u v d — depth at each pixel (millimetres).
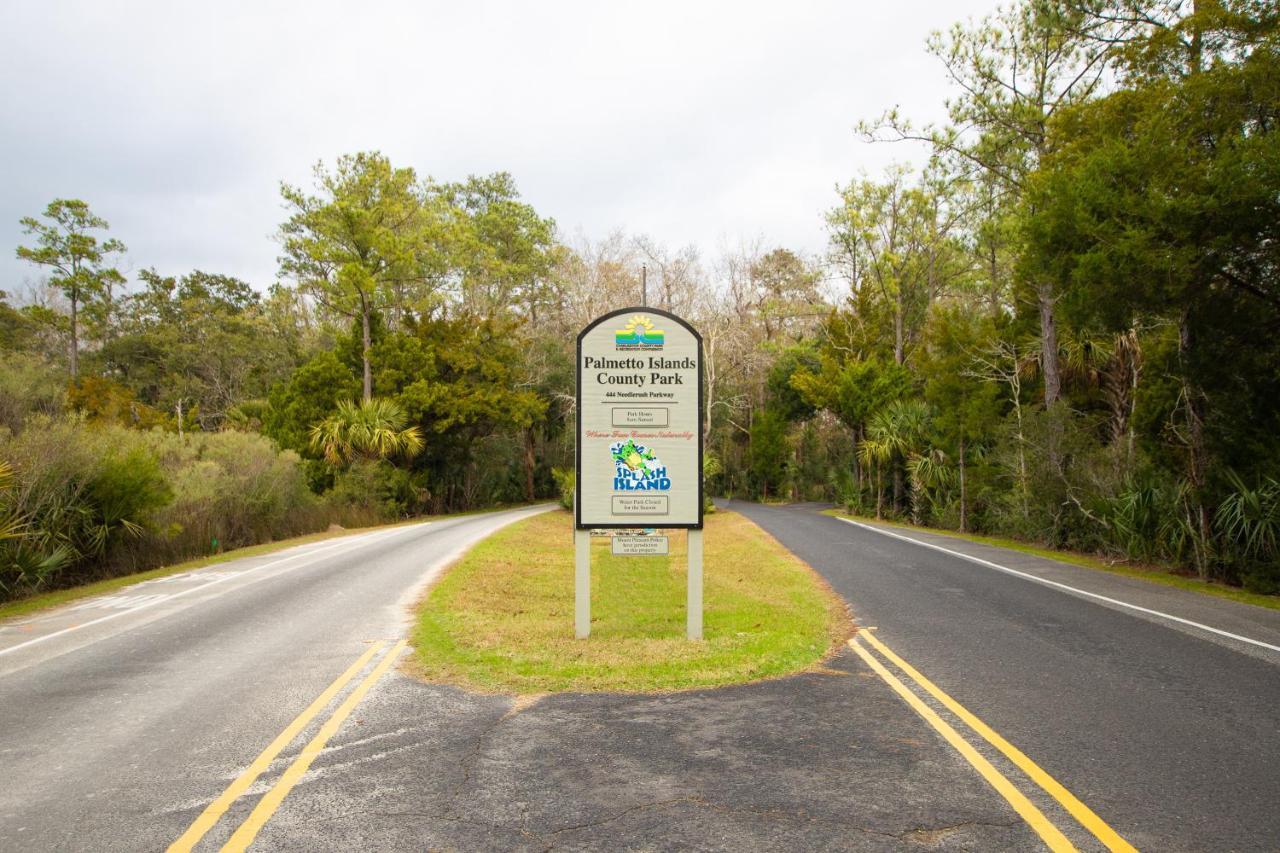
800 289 61812
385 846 4082
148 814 4512
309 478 33812
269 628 9891
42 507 15125
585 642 8758
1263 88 11523
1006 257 33594
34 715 6465
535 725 5965
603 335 8953
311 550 19969
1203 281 12102
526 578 15297
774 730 5812
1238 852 3936
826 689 6898
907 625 9750
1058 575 14141
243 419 44562
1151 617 10109
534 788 4801
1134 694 6680
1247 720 5977
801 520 30156
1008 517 22188
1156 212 11516
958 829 4199
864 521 29938
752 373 57312
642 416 8969
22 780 5055
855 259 41219
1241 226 11094
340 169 41031
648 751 5406
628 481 8984
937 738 5625
